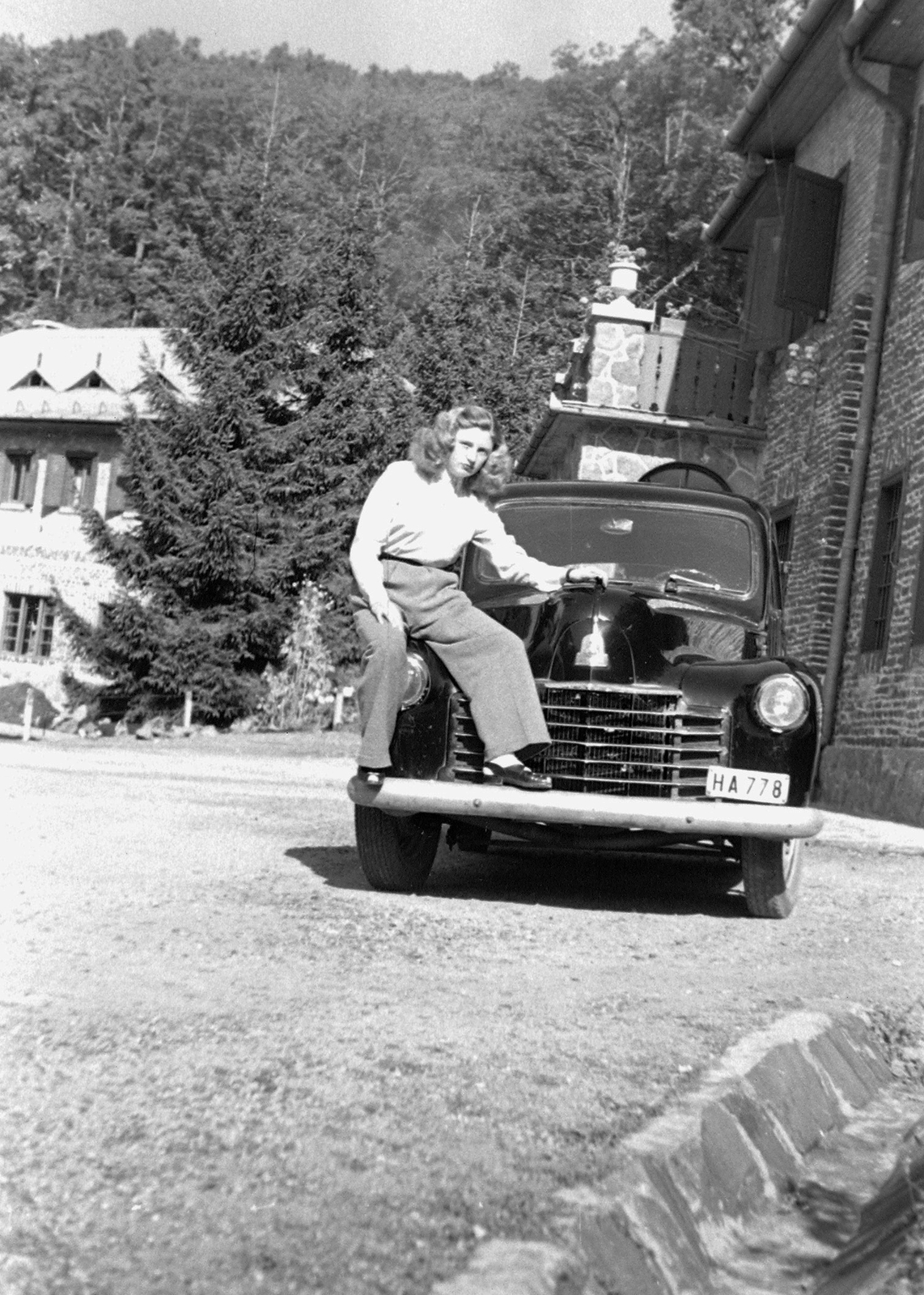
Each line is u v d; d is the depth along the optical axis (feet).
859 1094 12.80
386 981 14.17
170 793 35.86
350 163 177.68
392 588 20.20
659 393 65.26
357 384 102.01
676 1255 8.30
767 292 64.13
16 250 222.07
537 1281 6.91
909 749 45.03
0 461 142.92
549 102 162.61
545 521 24.80
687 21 147.54
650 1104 10.19
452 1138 9.22
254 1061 10.85
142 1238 7.39
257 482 96.99
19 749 60.03
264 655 96.58
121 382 144.77
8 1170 8.32
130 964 14.29
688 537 24.48
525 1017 12.91
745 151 68.39
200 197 215.31
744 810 19.60
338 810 33.60
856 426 53.88
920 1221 8.71
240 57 210.59
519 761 20.12
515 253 159.63
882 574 50.83
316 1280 6.89
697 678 20.39
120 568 96.63
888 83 53.01
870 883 25.62
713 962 16.67
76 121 226.99
